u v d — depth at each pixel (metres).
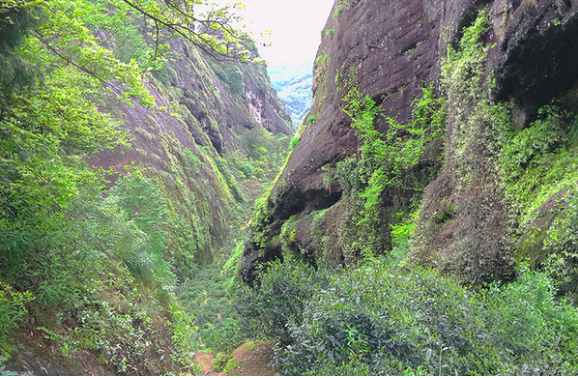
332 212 13.39
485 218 6.54
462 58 8.30
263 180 64.12
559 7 5.82
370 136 11.84
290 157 18.50
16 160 4.29
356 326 3.79
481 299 4.47
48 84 5.88
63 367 4.01
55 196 4.42
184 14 4.60
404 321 3.61
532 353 3.47
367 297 4.04
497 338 3.69
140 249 8.84
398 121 11.50
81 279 5.56
